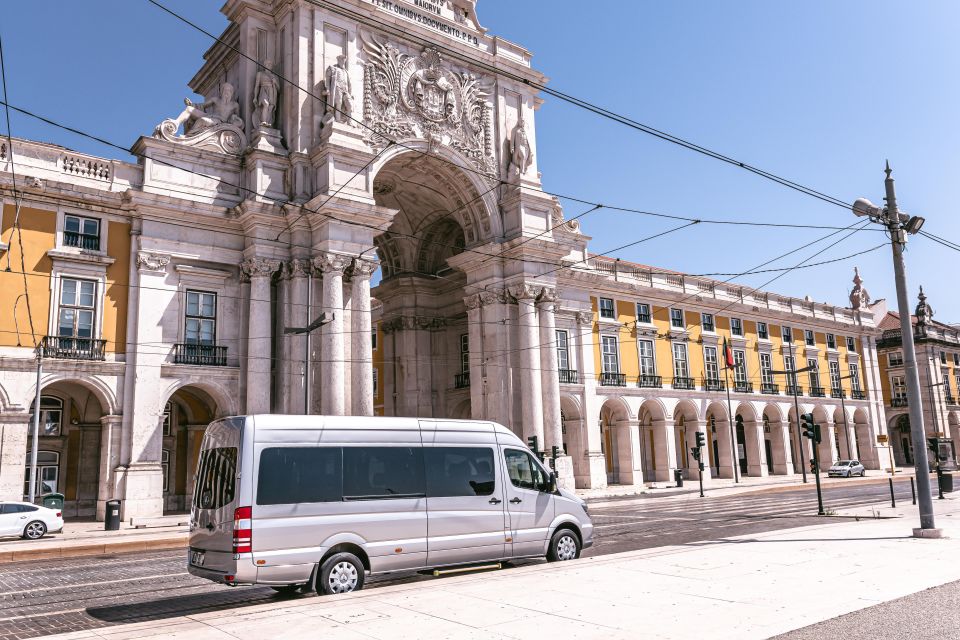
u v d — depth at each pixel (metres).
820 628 4.34
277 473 5.89
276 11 17.84
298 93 16.89
